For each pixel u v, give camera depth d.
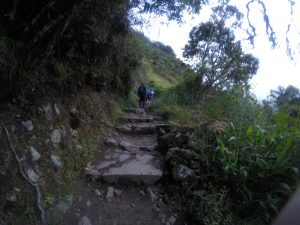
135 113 7.90
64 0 2.77
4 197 2.32
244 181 3.14
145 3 4.19
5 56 2.62
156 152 4.65
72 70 4.20
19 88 3.02
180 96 9.55
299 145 3.30
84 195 3.21
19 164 2.59
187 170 3.47
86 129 4.54
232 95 5.19
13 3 2.63
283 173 3.11
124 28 5.06
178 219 3.10
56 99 3.85
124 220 2.99
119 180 3.60
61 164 3.29
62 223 2.66
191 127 4.42
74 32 3.75
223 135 3.81
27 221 2.37
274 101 5.04
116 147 4.84
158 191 3.53
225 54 9.70
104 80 6.05
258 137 3.53
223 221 2.93
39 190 2.66
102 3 3.83
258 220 2.93
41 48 3.02
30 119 3.12
